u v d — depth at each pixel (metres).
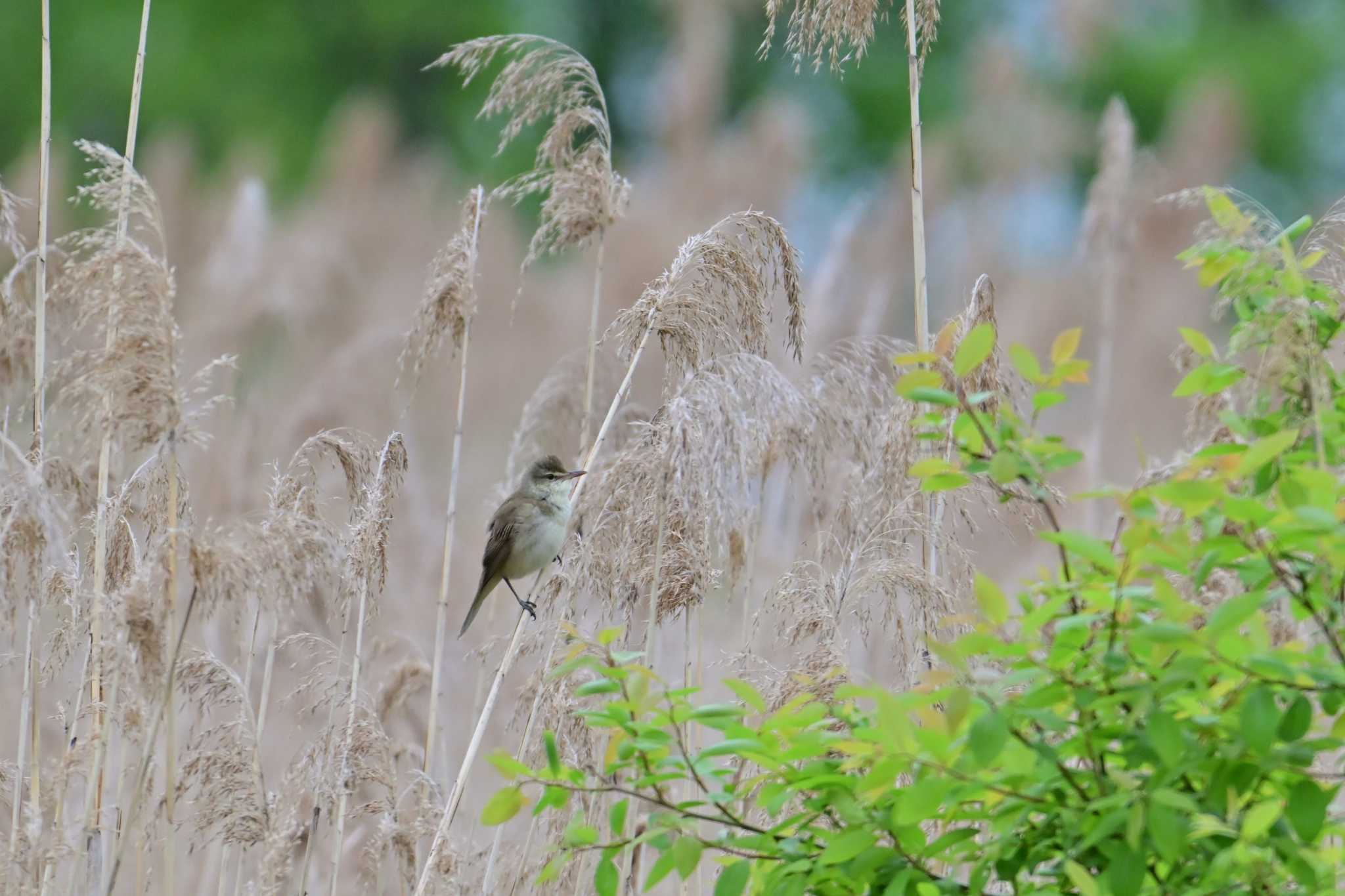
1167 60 43.56
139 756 9.78
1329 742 5.73
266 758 12.59
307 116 45.44
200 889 11.50
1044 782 6.20
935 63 45.59
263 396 21.55
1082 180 37.31
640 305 10.21
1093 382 23.12
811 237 36.00
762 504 13.24
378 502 10.24
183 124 43.91
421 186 33.47
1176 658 5.92
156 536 9.66
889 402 10.97
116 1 46.81
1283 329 6.71
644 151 46.56
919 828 6.43
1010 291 27.53
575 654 7.27
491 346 24.11
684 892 9.86
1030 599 6.45
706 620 12.95
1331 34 45.59
